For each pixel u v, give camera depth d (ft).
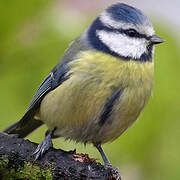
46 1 7.80
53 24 7.81
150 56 7.73
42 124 7.83
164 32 7.80
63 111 7.71
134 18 7.73
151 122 7.78
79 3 7.84
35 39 7.80
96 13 7.84
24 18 7.80
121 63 7.70
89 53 7.72
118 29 7.72
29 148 7.61
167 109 7.78
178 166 7.79
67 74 7.71
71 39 7.80
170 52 7.79
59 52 7.80
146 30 7.73
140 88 7.70
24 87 7.79
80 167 7.61
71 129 7.73
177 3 8.16
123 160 7.80
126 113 7.70
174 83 7.78
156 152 7.79
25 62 7.79
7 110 7.77
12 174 7.58
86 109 7.70
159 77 7.79
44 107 7.75
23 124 7.79
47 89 7.75
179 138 7.79
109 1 7.85
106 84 7.69
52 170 7.60
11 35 7.79
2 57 7.79
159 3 8.16
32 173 7.59
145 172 7.80
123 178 7.80
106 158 7.77
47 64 7.79
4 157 7.59
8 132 7.79
